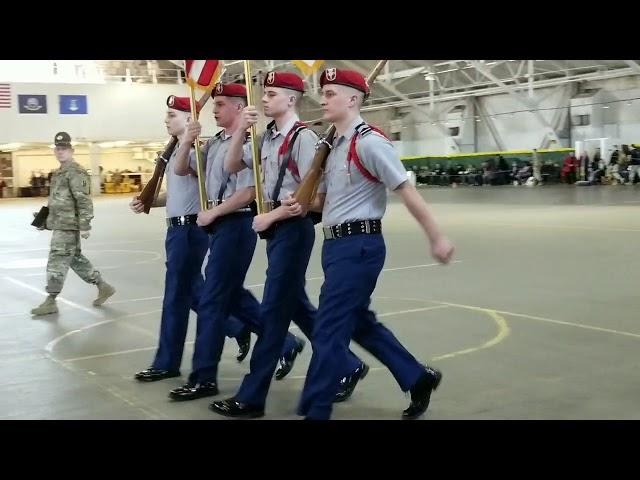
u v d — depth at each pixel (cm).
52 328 696
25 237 1755
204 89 483
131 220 2217
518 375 491
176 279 517
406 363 407
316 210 416
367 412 427
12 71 3947
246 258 471
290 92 427
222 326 473
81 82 4069
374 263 380
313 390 381
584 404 426
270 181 435
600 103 3216
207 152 500
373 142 366
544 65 3372
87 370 541
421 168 3925
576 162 3105
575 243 1197
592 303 725
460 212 1984
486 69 3328
